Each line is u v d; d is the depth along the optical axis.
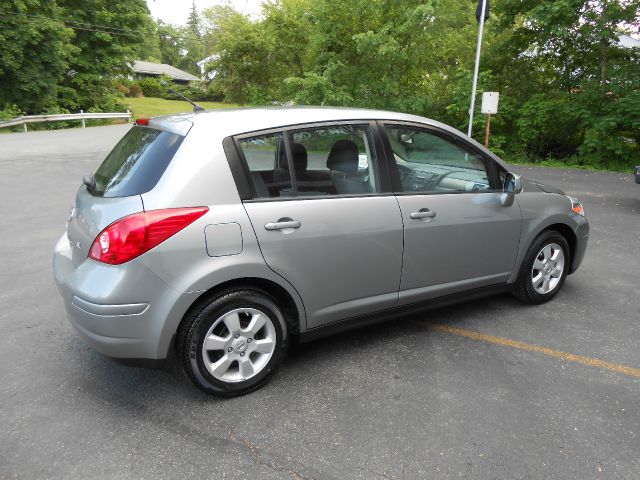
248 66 22.00
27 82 22.88
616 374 3.22
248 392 2.97
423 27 15.55
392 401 2.91
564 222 4.23
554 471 2.35
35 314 4.06
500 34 17.41
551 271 4.31
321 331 3.24
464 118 17.02
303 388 3.04
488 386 3.07
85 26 27.70
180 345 2.77
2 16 21.72
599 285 4.81
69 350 3.48
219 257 2.71
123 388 3.03
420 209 3.41
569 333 3.79
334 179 3.16
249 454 2.46
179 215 2.61
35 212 7.50
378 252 3.26
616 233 6.77
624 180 11.75
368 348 3.55
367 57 16.23
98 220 2.70
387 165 3.35
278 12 18.72
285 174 2.98
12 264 5.24
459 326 3.91
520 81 16.66
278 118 3.03
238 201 2.79
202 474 2.32
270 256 2.86
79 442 2.53
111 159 3.20
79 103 27.95
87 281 2.63
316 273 3.06
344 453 2.46
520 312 4.17
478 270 3.81
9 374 3.16
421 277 3.52
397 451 2.48
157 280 2.60
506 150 16.22
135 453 2.45
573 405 2.87
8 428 2.62
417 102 16.19
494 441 2.56
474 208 3.67
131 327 2.61
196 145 2.76
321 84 15.72
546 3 14.13
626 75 13.99
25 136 18.95
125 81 31.94
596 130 14.16
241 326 2.95
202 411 2.80
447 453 2.47
